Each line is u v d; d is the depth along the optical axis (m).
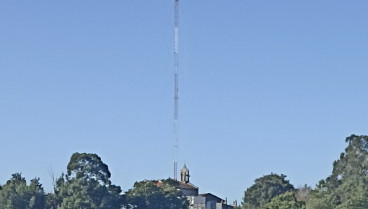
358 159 179.25
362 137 181.75
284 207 163.50
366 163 177.38
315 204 161.38
